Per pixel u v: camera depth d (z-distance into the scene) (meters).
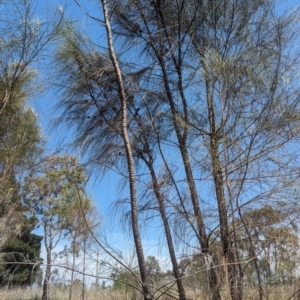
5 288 9.60
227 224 4.40
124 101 4.27
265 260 4.26
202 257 4.28
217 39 5.04
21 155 4.76
